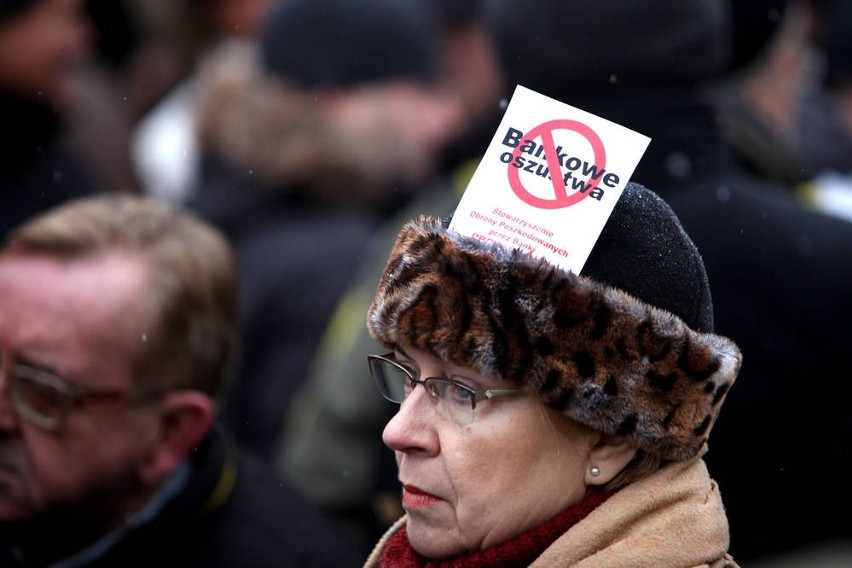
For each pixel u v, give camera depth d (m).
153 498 8.37
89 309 8.13
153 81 16.23
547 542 5.76
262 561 8.32
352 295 10.54
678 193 8.30
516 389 5.66
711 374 5.63
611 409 5.57
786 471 8.09
